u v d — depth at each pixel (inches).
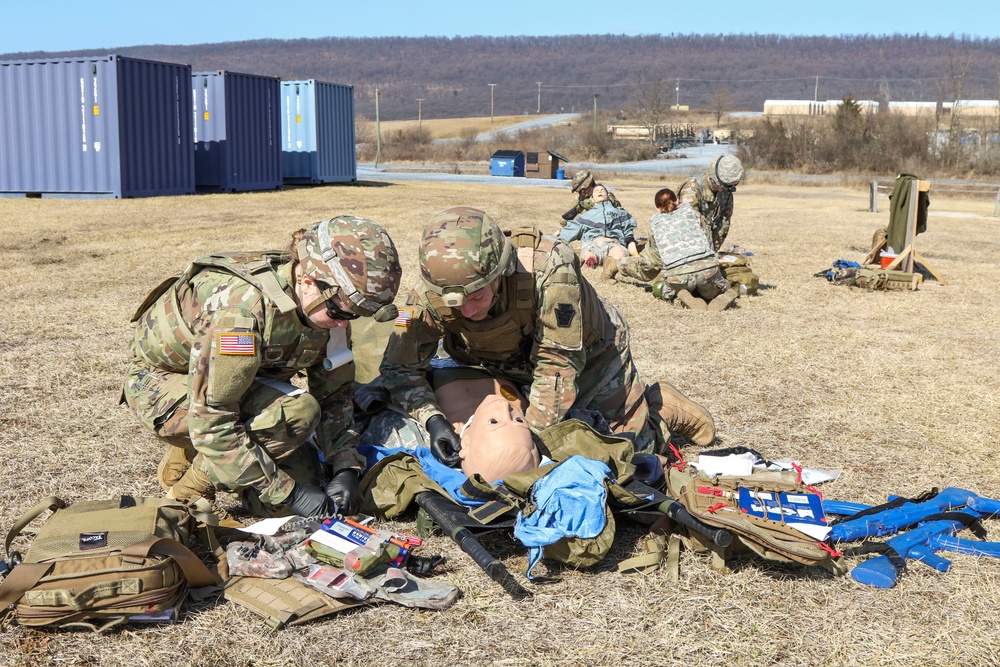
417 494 145.6
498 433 148.9
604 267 421.1
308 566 130.0
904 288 428.5
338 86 1117.1
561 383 156.9
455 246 138.0
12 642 114.0
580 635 119.6
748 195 1264.8
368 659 113.7
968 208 1061.1
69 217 645.3
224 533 137.3
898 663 114.4
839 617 124.6
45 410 209.0
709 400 231.8
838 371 263.3
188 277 140.8
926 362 277.1
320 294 131.6
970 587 133.4
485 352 164.1
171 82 821.2
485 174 1776.6
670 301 372.8
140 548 116.7
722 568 135.6
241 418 140.6
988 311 371.6
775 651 116.4
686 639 119.0
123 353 264.8
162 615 118.7
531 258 152.6
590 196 490.9
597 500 134.9
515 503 139.0
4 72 789.2
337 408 154.4
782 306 371.9
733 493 139.7
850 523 149.3
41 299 348.8
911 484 176.2
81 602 113.8
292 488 141.3
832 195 1284.4
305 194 917.8
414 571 133.5
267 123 958.4
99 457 179.6
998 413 223.5
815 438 203.2
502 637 118.8
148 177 807.7
